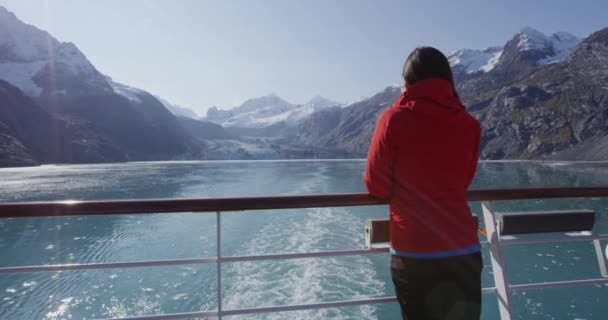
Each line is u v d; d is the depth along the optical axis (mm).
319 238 14695
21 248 15008
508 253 13414
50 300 9211
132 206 1479
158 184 40812
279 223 17047
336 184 38875
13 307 8930
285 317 7977
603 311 8758
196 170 64062
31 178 48844
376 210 19641
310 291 9328
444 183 1130
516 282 11047
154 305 8836
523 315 8617
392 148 1156
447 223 1121
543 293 9734
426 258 1114
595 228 17391
